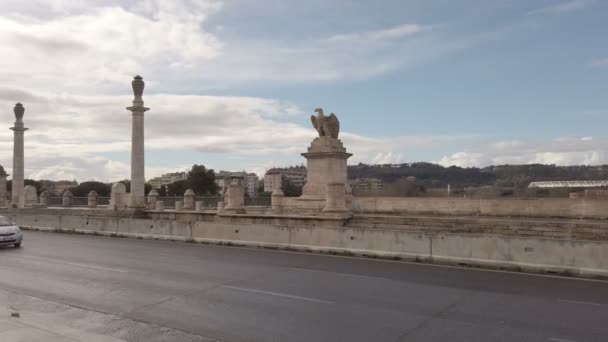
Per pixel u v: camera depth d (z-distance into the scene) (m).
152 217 31.02
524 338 7.88
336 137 32.50
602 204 24.36
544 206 25.72
